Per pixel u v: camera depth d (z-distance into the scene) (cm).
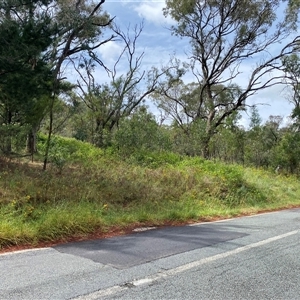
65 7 1555
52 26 961
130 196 966
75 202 793
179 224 778
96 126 2536
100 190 952
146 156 1731
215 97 3027
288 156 2698
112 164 1415
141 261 459
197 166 1698
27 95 995
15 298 325
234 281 398
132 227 704
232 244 579
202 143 2550
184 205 995
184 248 538
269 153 3047
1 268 408
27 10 997
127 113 2586
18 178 873
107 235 620
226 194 1259
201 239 609
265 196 1392
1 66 897
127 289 359
